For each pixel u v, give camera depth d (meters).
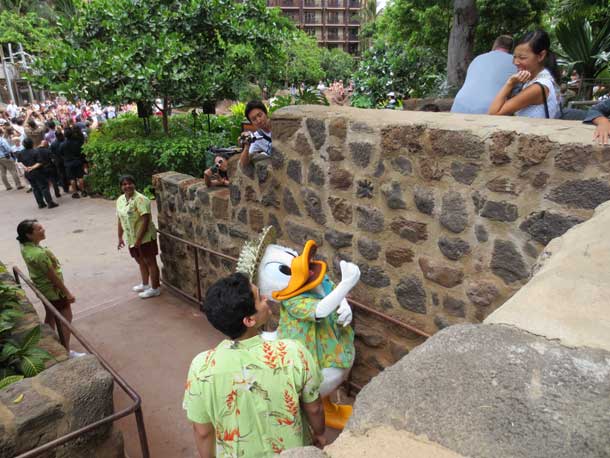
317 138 3.21
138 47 9.69
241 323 1.69
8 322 3.03
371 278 3.16
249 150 4.05
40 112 21.14
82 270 6.71
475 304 2.58
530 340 1.01
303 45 21.06
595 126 2.18
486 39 14.29
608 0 8.76
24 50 32.16
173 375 4.09
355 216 3.12
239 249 4.44
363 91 12.74
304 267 2.61
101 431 2.32
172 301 5.58
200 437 1.78
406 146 2.67
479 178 2.38
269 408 1.69
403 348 3.13
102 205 10.48
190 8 10.15
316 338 2.71
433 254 2.72
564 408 0.83
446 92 7.60
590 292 1.15
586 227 1.58
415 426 0.89
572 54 8.35
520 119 2.47
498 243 2.38
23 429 2.07
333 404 3.17
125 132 11.19
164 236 5.80
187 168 10.49
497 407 0.86
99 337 4.80
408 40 15.45
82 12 10.54
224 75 10.37
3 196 11.84
